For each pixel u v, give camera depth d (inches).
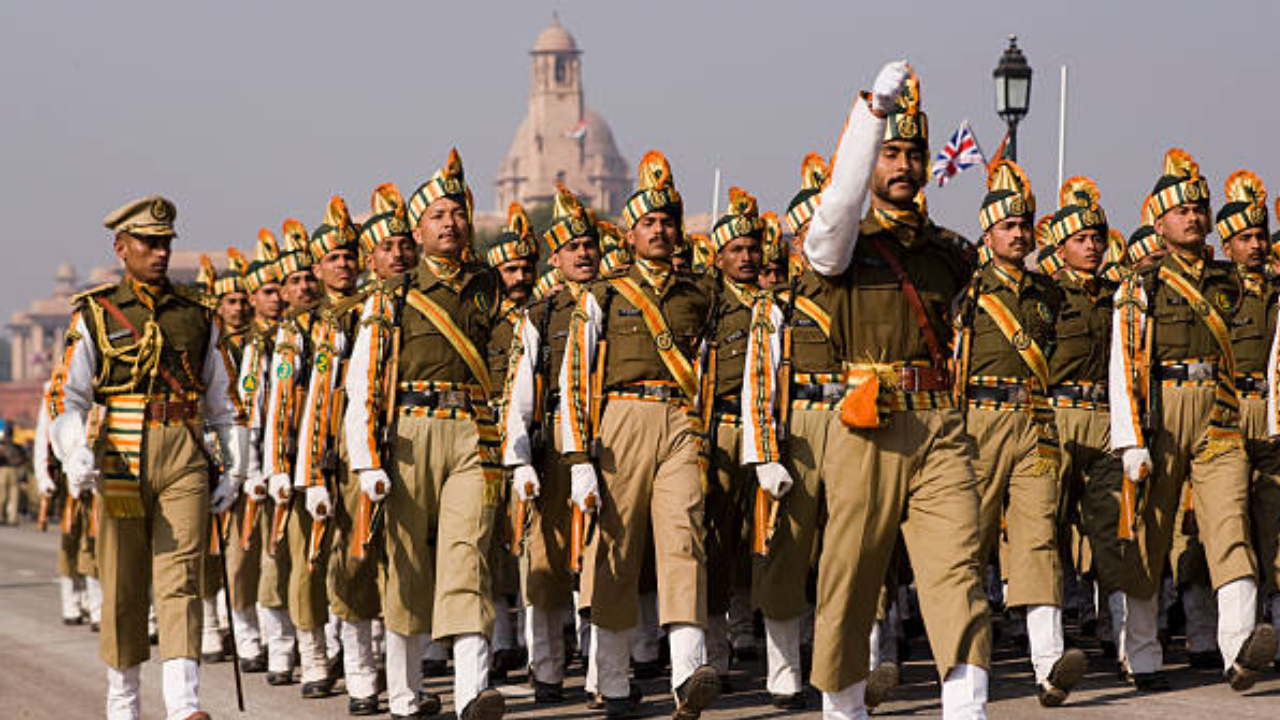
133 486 323.6
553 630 390.9
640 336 344.2
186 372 329.7
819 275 269.1
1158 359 382.6
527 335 358.6
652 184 349.4
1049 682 359.9
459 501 336.2
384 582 365.4
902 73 244.8
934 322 269.3
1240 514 379.9
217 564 466.6
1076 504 410.0
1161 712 355.6
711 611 399.9
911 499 268.8
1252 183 406.0
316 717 383.6
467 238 349.7
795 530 342.6
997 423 371.6
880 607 386.6
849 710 278.7
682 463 343.3
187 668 323.0
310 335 403.9
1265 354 399.9
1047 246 447.5
